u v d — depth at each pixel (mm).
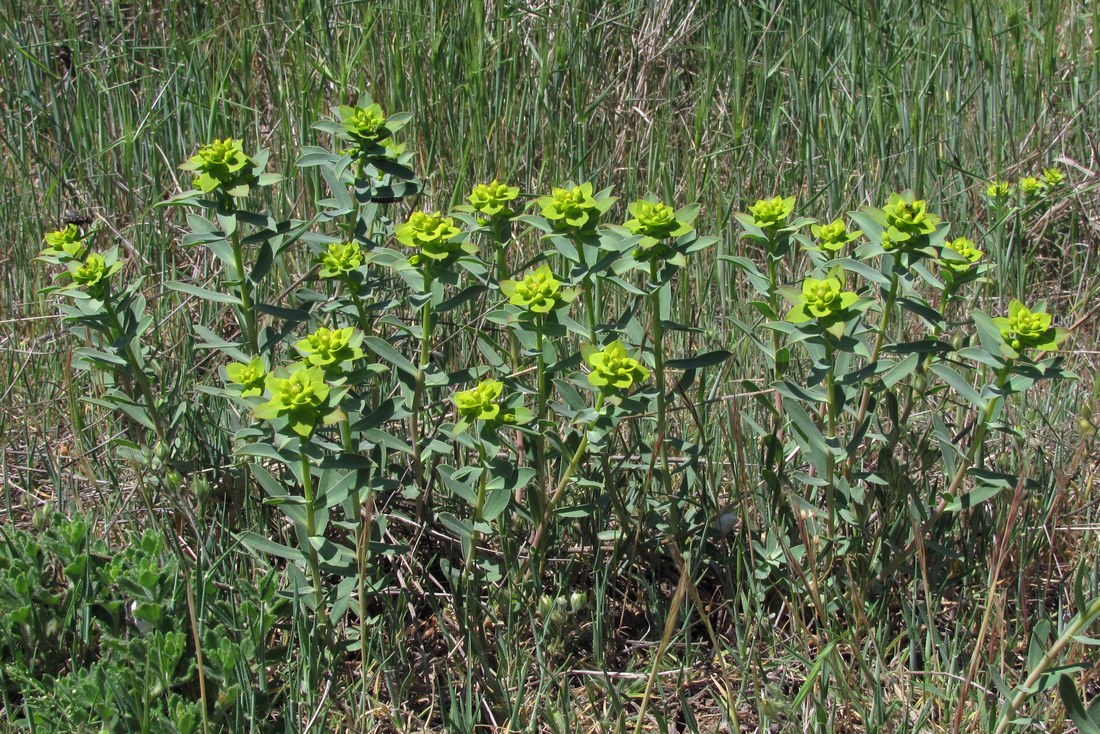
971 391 2217
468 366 3098
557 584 2582
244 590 2344
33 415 3236
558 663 2439
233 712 2125
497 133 4121
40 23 4738
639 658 2486
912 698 2277
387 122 2473
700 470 2777
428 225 2275
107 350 2568
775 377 2547
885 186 4227
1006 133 4629
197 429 2883
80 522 2383
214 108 3918
